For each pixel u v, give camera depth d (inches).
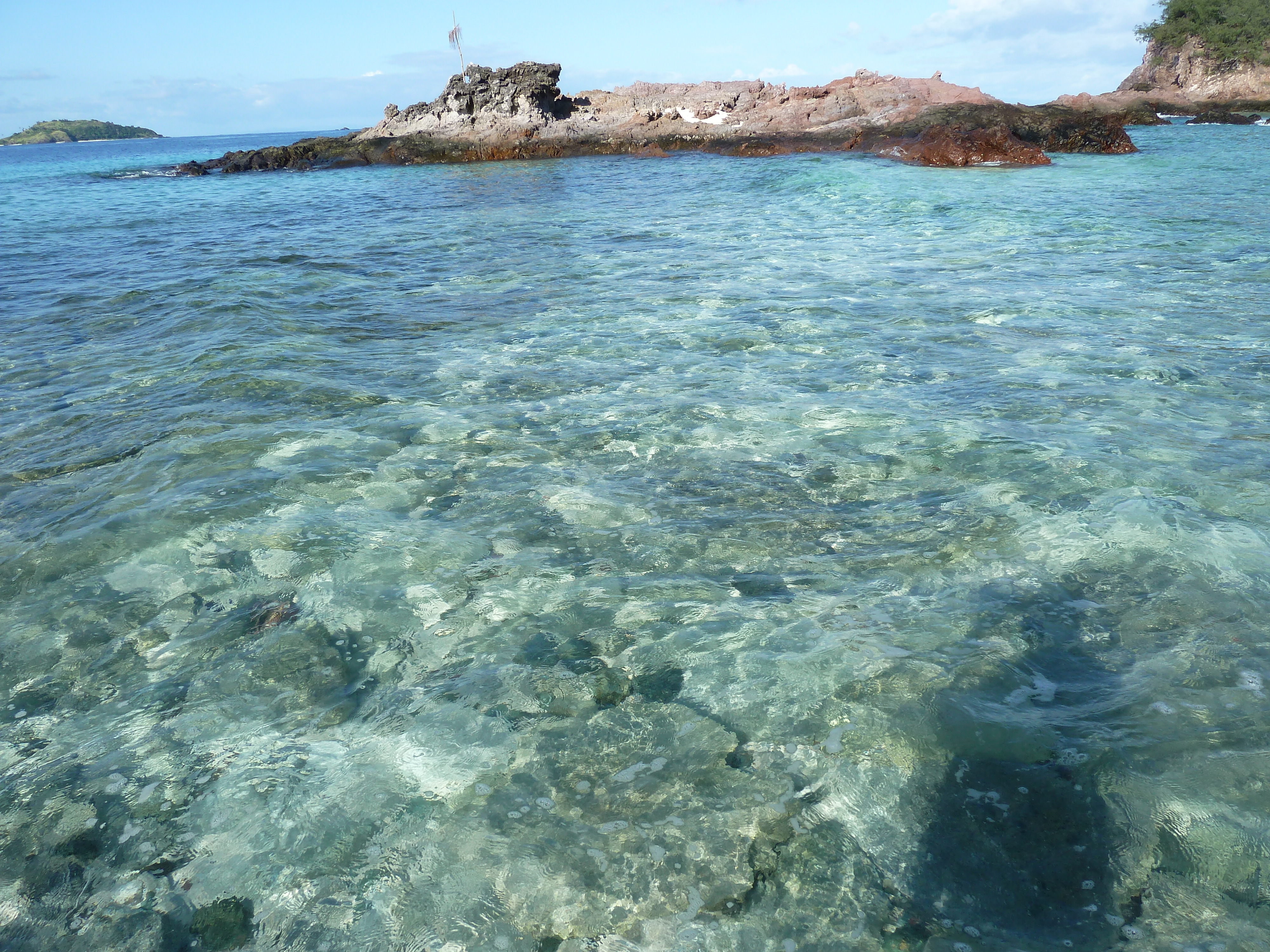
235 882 85.9
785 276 391.2
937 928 77.9
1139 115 1633.9
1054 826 87.2
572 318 326.3
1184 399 208.2
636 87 1758.1
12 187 1227.2
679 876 84.7
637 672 115.3
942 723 101.9
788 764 98.0
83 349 292.5
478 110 1601.9
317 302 361.7
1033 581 131.0
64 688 116.7
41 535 156.7
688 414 213.8
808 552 144.6
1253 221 481.4
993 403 211.9
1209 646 112.7
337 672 118.1
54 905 84.2
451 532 155.1
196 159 2381.9
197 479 179.6
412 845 89.3
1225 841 83.7
